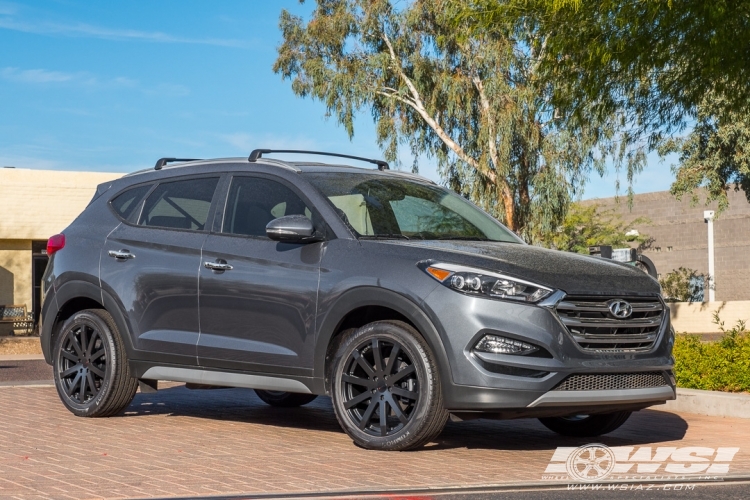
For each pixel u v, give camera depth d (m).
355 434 6.98
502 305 6.53
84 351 8.66
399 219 7.61
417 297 6.68
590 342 6.66
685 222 50.88
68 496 5.27
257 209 7.86
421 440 6.73
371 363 7.07
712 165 37.19
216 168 8.32
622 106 15.87
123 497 5.25
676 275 50.34
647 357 6.93
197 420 8.58
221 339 7.73
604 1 13.44
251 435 7.66
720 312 41.91
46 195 33.66
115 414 8.64
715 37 13.07
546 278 6.64
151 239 8.35
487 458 6.70
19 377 14.69
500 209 34.16
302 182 7.69
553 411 6.60
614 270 7.11
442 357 6.58
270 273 7.47
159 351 8.09
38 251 34.22
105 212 8.90
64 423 8.23
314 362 7.18
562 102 15.74
